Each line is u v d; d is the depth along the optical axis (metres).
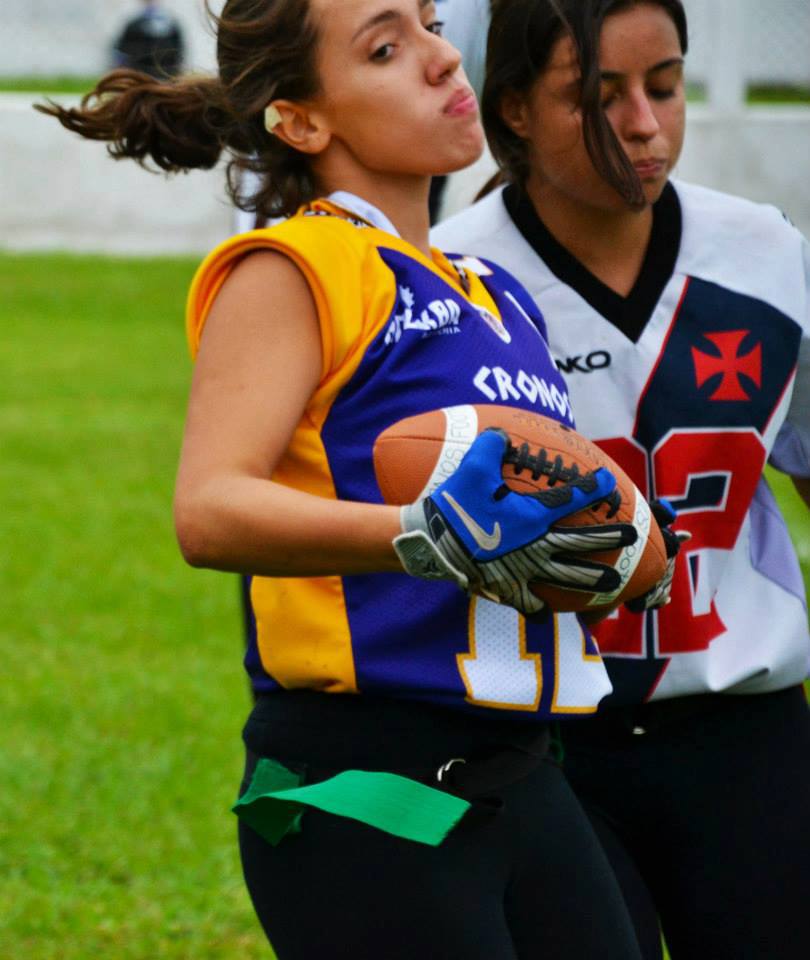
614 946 7.63
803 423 9.56
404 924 7.16
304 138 7.79
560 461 7.00
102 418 36.28
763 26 56.12
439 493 6.58
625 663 8.94
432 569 6.58
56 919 14.07
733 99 53.09
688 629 8.95
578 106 8.62
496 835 7.39
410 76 7.59
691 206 9.32
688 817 9.06
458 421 7.07
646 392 9.04
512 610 7.50
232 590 24.22
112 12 65.50
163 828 15.90
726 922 9.02
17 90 63.75
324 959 7.29
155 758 17.62
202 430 7.07
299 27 7.58
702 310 9.13
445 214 13.17
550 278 9.12
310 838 7.30
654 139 8.61
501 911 7.34
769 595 9.22
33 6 65.25
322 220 7.50
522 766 7.55
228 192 8.78
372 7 7.54
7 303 49.78
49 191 58.16
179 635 22.11
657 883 9.32
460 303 7.66
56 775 17.14
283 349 7.13
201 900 14.45
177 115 8.42
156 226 58.44
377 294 7.36
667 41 8.55
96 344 44.91
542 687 7.52
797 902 8.96
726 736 9.11
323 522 6.70
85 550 26.09
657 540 7.44
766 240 9.33
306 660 7.44
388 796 7.08
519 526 6.55
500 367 7.65
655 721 9.06
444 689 7.32
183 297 51.19
